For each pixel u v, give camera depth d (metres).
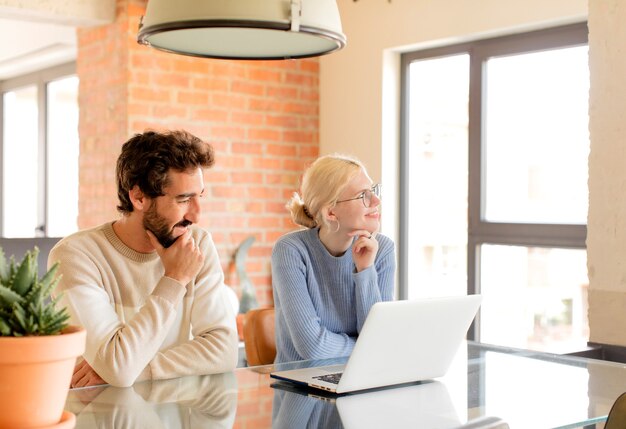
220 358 2.07
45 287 1.11
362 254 2.47
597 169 3.07
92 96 4.64
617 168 3.01
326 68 4.94
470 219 4.34
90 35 4.64
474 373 1.97
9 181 6.92
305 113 4.95
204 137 4.57
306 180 2.52
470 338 4.38
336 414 1.54
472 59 4.29
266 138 4.80
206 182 4.57
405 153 4.65
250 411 1.56
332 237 2.50
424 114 4.58
